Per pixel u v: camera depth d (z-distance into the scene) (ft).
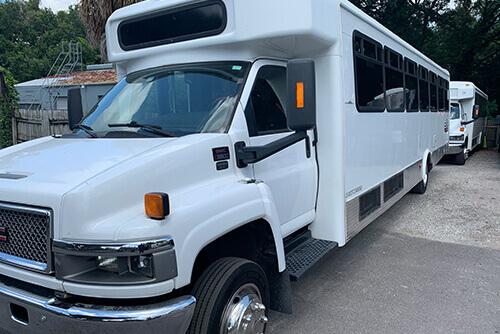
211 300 8.59
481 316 13.02
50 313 7.43
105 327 7.18
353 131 14.98
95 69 77.97
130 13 13.04
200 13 11.83
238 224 9.11
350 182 14.84
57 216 7.31
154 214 7.39
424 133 28.19
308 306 13.83
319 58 13.74
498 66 84.07
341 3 13.76
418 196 30.35
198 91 11.44
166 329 7.45
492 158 54.34
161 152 8.63
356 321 12.80
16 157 9.73
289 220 12.83
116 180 7.72
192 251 7.86
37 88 76.23
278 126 12.49
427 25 72.02
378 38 17.92
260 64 11.96
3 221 8.24
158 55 12.86
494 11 74.95
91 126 11.93
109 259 7.47
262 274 10.07
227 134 10.18
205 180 9.30
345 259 18.11
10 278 8.47
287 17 11.09
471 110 50.39
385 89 18.97
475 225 22.85
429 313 13.24
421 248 19.42
